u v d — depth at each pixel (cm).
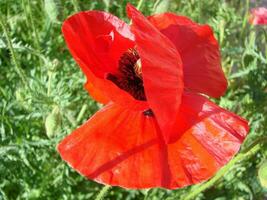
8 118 22
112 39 16
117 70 16
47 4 20
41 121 23
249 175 23
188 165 14
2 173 22
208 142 14
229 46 28
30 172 23
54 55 26
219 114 15
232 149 14
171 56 14
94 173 13
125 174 13
